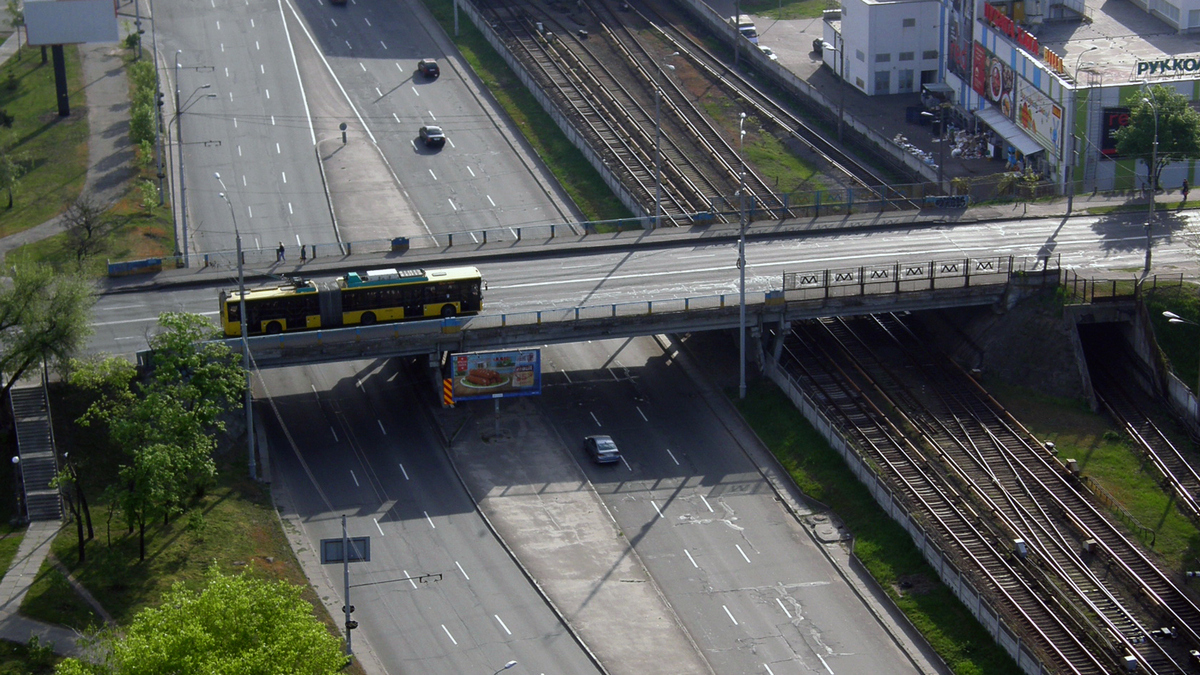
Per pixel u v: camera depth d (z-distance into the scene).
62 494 95.75
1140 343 122.00
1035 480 108.56
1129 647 90.81
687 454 114.94
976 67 170.00
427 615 95.56
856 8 182.38
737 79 188.88
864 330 130.62
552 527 105.62
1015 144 159.00
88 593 90.81
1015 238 139.12
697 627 95.12
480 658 91.44
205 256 139.50
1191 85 153.25
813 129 175.50
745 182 158.38
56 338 104.81
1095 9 177.38
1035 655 87.81
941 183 151.75
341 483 109.88
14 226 146.88
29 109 176.00
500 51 191.12
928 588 97.62
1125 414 117.75
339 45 194.62
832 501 108.00
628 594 98.38
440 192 158.25
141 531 94.50
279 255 137.12
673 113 176.88
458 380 114.56
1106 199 148.38
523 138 170.75
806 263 134.00
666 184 157.75
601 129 171.50
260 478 109.31
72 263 120.56
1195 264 130.12
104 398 101.12
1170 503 107.06
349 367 125.00
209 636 71.88
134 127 164.38
